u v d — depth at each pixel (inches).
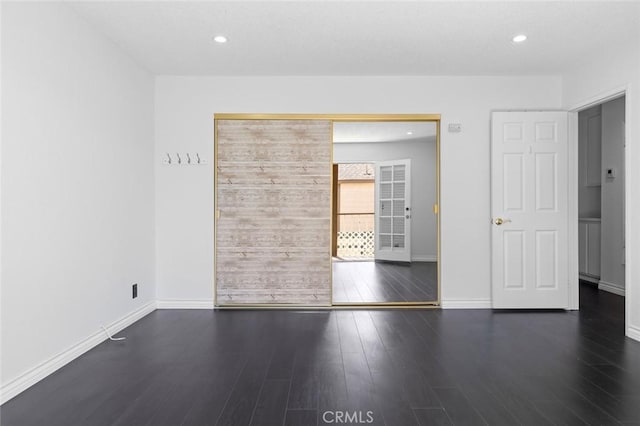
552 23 118.3
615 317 151.6
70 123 109.4
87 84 117.5
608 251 196.4
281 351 115.4
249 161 167.6
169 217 166.2
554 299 162.2
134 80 148.2
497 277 162.9
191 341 124.7
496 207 162.7
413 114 166.9
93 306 120.4
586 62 149.5
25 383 91.4
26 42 92.8
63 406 83.4
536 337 127.7
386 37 128.3
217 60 148.3
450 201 166.4
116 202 134.5
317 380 95.4
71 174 109.8
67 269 107.9
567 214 162.7
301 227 167.8
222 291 167.5
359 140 304.0
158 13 112.3
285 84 166.7
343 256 365.1
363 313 158.2
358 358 109.7
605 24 118.7
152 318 151.5
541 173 162.1
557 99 166.6
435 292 195.6
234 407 82.7
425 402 84.5
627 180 127.6
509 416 78.8
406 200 296.0
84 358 110.6
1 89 85.7
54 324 102.4
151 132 162.6
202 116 166.4
